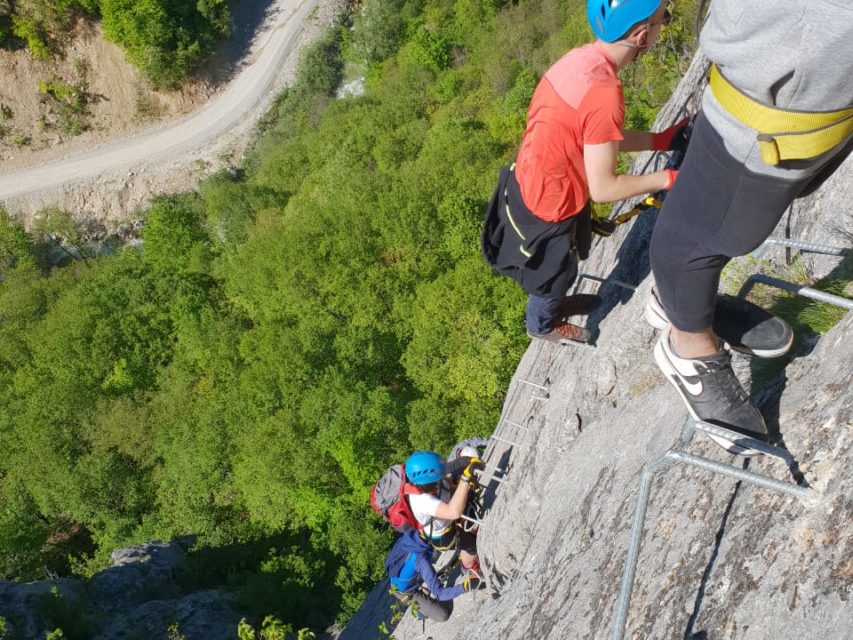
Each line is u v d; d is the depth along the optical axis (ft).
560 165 10.32
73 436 121.80
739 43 5.16
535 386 20.03
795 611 6.94
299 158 157.79
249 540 98.89
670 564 9.26
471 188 115.14
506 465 21.24
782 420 8.51
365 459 89.10
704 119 6.09
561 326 16.11
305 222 121.08
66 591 67.15
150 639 65.16
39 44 168.35
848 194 11.18
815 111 5.20
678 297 7.24
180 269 148.97
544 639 11.85
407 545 20.43
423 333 95.40
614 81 9.27
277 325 112.98
